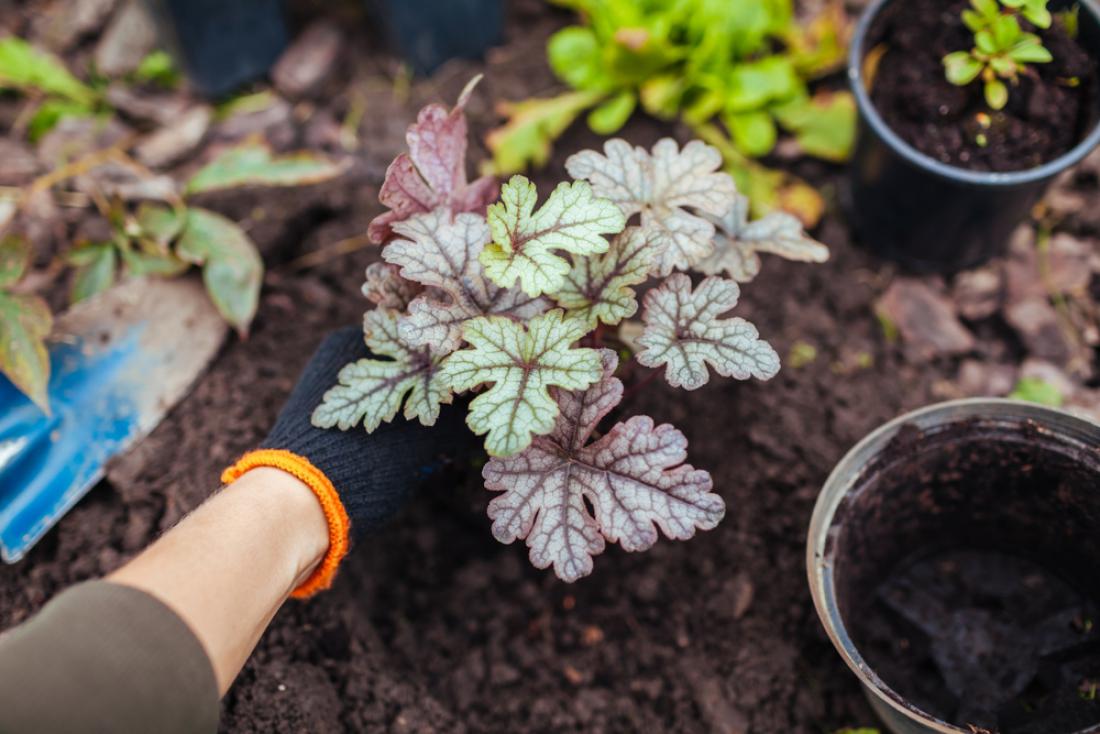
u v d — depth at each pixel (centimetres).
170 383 91
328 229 99
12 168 103
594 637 88
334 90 109
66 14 112
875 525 82
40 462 87
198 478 88
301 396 76
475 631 89
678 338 70
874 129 88
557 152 102
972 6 89
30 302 87
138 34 109
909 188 91
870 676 71
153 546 62
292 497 67
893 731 80
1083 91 87
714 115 104
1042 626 84
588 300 70
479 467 85
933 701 84
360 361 72
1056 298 96
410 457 75
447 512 91
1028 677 83
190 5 100
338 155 104
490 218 66
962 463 80
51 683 54
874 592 87
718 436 91
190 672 57
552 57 103
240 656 61
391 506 74
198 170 104
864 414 91
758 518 89
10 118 107
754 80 99
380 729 82
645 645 87
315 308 96
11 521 85
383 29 107
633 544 67
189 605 58
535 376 66
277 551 64
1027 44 81
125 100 107
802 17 108
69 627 55
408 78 108
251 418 90
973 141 88
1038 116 87
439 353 68
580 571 67
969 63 83
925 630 86
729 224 79
